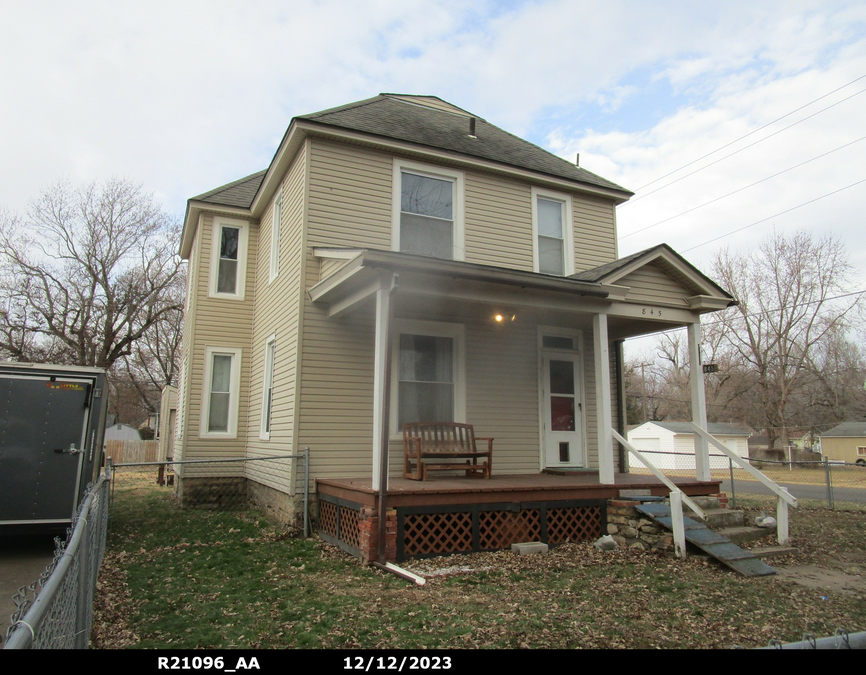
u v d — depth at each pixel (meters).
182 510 11.18
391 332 7.15
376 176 9.76
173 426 19.38
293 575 6.29
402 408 9.45
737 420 46.72
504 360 10.38
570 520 8.11
